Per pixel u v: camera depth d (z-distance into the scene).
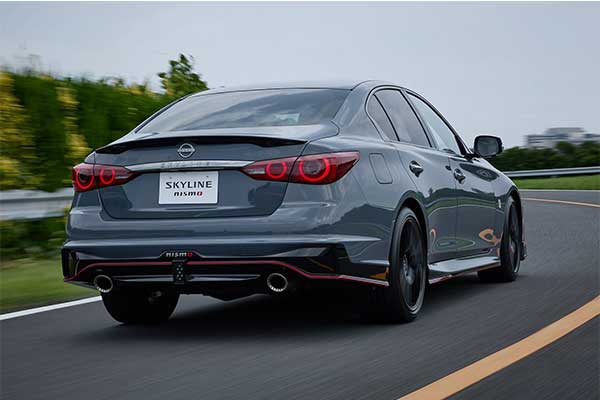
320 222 5.01
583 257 9.01
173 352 4.98
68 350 5.15
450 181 6.57
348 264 5.09
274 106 5.70
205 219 5.11
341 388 4.04
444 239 6.41
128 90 12.80
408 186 5.75
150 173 5.27
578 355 4.60
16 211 9.70
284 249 4.98
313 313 6.19
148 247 5.13
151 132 5.64
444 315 5.96
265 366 4.53
